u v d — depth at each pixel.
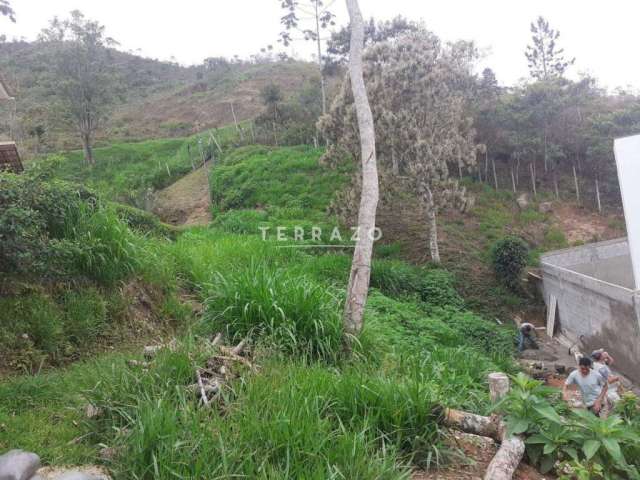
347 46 28.03
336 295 7.65
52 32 32.88
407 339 8.92
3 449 3.64
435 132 17.30
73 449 3.72
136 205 22.69
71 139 39.62
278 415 3.76
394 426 4.16
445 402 4.82
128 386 4.23
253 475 3.27
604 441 4.07
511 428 4.33
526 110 23.20
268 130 31.48
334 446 3.65
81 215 6.52
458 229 19.83
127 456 3.45
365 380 4.53
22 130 36.12
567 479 3.93
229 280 6.72
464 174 23.91
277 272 6.93
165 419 3.60
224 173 24.75
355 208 16.61
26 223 5.26
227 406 4.07
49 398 4.45
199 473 3.24
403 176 17.36
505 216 21.23
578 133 23.28
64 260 5.95
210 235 14.24
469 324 12.95
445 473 4.04
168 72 65.94
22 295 5.59
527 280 17.19
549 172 24.14
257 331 5.86
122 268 6.73
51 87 36.47
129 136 43.97
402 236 19.11
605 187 22.97
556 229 20.64
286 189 22.16
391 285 14.32
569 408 5.82
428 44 17.38
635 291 11.52
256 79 53.16
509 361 10.41
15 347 5.11
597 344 13.26
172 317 7.05
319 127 17.78
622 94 28.97
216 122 45.34
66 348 5.47
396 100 17.14
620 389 9.08
